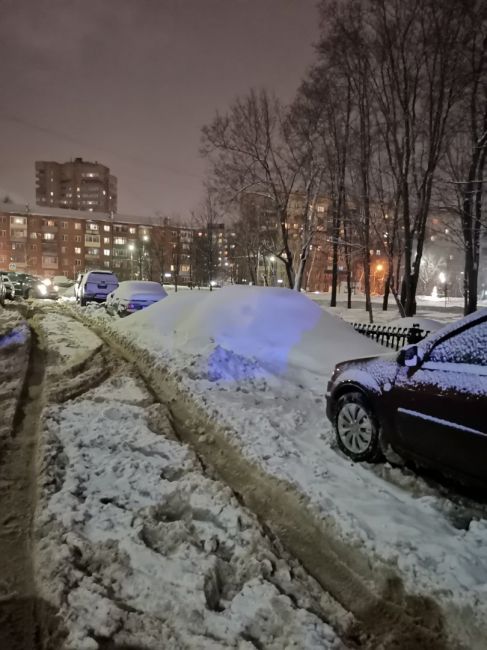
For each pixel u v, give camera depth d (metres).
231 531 3.50
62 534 3.31
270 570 3.08
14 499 3.93
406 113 17.78
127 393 7.04
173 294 13.75
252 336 9.55
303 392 7.43
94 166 160.12
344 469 4.68
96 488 4.04
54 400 6.63
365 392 4.81
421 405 4.18
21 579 2.95
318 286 69.12
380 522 3.66
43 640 2.47
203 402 6.57
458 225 21.06
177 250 65.19
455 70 17.11
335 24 19.72
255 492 4.29
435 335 4.33
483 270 56.38
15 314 17.42
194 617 2.64
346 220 22.88
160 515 3.77
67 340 11.92
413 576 3.07
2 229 93.12
